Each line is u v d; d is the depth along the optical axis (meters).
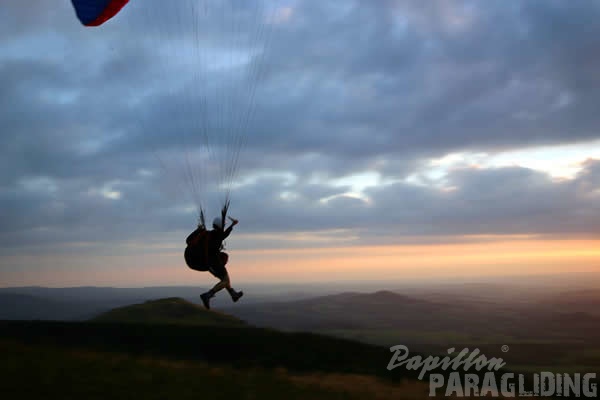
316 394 11.19
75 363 11.91
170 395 10.18
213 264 11.80
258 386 11.35
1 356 11.86
